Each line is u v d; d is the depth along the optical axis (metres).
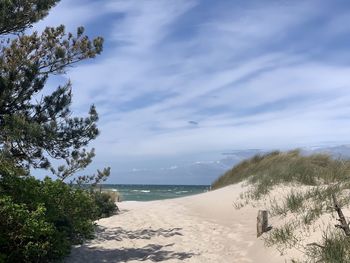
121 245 12.40
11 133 11.11
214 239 12.73
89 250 11.73
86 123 12.43
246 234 12.51
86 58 13.65
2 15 11.64
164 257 10.97
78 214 11.17
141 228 14.84
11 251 8.82
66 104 12.42
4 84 11.34
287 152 23.94
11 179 10.08
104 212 18.73
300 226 10.38
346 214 10.02
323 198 11.73
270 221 12.04
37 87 12.15
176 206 19.47
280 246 9.82
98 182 13.41
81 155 12.80
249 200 15.85
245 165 26.47
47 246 8.95
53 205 10.49
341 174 16.19
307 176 16.47
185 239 12.92
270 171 19.33
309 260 8.52
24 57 12.54
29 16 12.34
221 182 26.81
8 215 8.58
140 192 71.38
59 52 12.91
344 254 8.12
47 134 11.48
